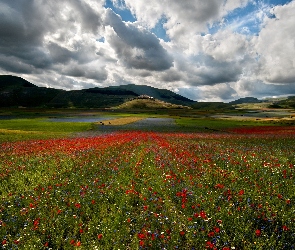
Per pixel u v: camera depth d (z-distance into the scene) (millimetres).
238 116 146125
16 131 45281
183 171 12719
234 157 16312
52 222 7746
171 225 7246
